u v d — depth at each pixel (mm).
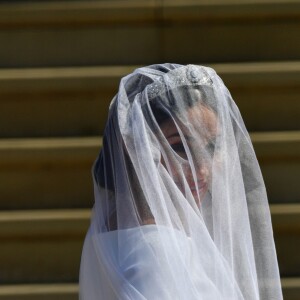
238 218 7145
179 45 18984
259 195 7750
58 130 18438
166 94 7219
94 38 19078
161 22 18953
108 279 6742
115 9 18922
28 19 19047
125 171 7113
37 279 17062
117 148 7281
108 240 7016
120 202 7004
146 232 6641
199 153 7129
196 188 7074
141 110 7195
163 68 7805
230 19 18969
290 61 18906
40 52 19156
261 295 7609
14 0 19250
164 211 6699
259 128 18328
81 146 17625
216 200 7074
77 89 18328
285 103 18328
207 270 6602
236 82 18234
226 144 7250
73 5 18969
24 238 17078
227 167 7184
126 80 7695
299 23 18984
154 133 7121
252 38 19031
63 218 17000
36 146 17688
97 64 19078
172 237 6566
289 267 17031
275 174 17703
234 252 7094
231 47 19000
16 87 18344
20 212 17453
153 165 6852
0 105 18453
